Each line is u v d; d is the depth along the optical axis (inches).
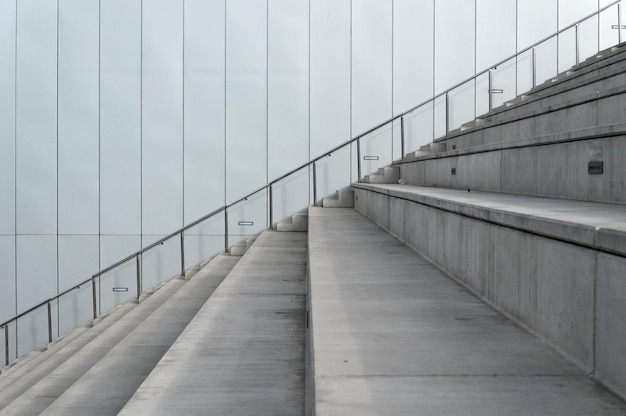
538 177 209.9
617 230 79.2
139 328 283.6
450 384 83.5
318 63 491.2
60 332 487.8
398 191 262.5
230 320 215.2
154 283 487.5
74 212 486.3
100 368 228.1
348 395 79.5
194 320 215.5
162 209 488.1
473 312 128.6
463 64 493.0
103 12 484.1
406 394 79.7
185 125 487.8
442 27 492.7
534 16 490.6
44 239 487.5
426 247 207.0
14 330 489.1
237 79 488.4
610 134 160.7
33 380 333.1
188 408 136.9
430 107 494.0
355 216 399.5
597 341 85.0
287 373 159.9
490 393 79.7
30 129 484.7
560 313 98.0
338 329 114.9
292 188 493.0
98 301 488.1
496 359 95.0
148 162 486.9
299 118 490.9
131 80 485.7
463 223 159.8
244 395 144.4
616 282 79.3
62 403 192.7
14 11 482.6
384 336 109.7
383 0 491.5
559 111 238.2
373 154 492.4
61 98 484.4
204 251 490.0
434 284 160.9
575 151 182.4
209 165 489.1
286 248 391.5
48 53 483.5
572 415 71.7
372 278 169.8
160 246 488.4
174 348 183.0
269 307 234.1
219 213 489.7
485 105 493.7
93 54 484.4
